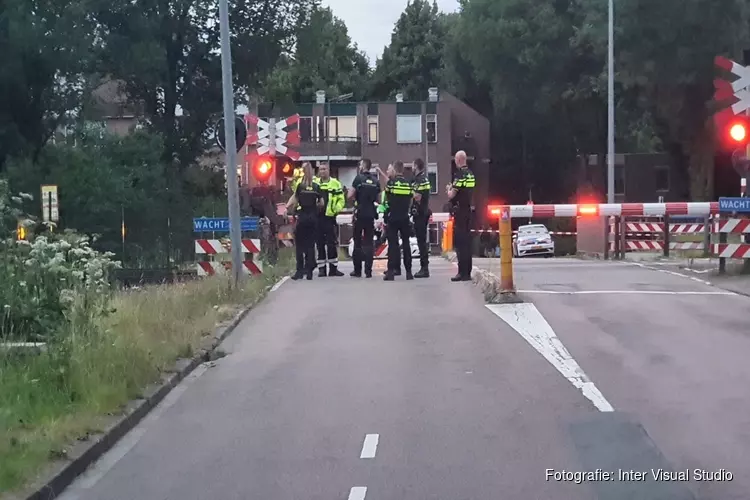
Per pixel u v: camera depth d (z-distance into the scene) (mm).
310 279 18859
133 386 9453
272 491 6938
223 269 17656
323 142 60281
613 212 23469
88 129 38781
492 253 42719
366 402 9320
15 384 8719
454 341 12023
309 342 12305
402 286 17094
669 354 11102
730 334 12289
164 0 40094
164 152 41750
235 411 9227
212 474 7391
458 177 17609
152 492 7031
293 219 21000
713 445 7711
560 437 8016
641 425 8305
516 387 9719
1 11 34969
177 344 11312
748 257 18219
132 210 36562
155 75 39750
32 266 10516
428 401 9281
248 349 12078
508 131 63500
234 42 42656
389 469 7309
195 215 37281
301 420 8797
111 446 8195
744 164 17484
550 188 64062
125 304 12844
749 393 9344
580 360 10859
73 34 35719
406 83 74875
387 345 11906
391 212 18297
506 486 6855
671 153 52188
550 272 19719
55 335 9953
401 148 61188
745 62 19359
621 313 13859
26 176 34719
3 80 35625
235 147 16578
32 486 6750
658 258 25828
